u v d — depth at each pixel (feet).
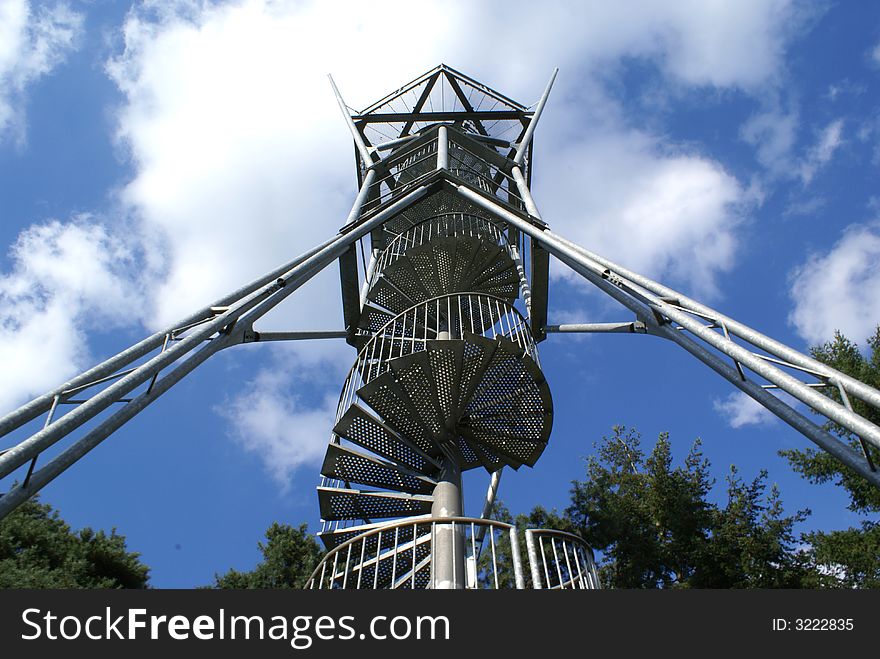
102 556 43.65
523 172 45.11
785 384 16.25
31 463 14.52
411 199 34.01
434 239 34.78
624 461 48.01
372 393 25.80
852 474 40.63
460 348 25.04
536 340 34.71
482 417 27.32
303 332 33.91
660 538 43.27
